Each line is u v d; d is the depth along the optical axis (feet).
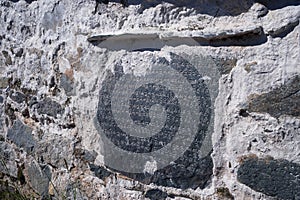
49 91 9.25
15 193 10.53
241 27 6.36
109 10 7.91
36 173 9.86
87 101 8.39
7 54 10.28
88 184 8.59
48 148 9.41
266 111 6.22
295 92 5.95
